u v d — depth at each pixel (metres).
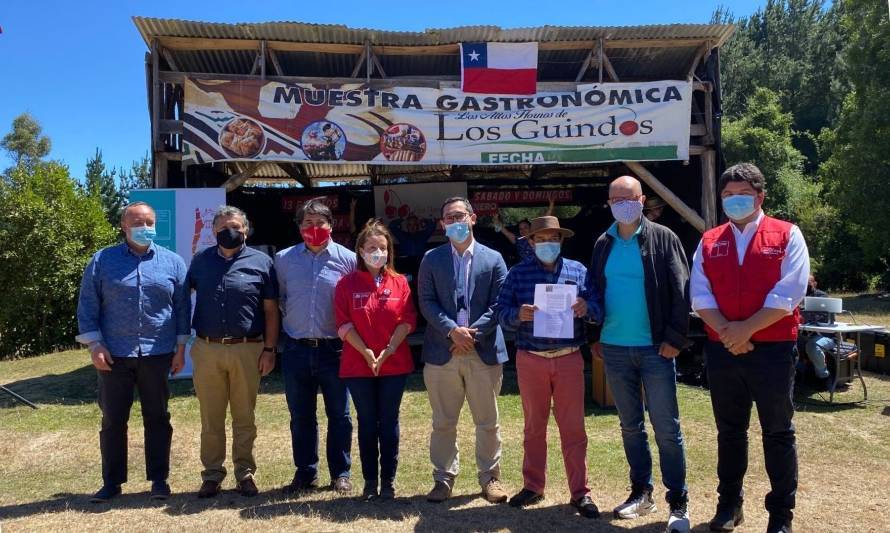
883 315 15.27
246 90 8.73
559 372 4.05
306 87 8.84
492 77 9.01
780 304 3.35
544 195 14.34
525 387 4.15
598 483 4.74
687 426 6.30
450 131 9.02
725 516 3.79
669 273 3.79
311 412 4.59
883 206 20.66
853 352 7.63
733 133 28.52
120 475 4.52
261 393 8.01
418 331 10.73
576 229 14.13
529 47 9.04
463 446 5.75
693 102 10.03
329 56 9.33
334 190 14.12
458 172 13.84
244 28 8.54
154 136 8.75
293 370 4.51
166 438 4.54
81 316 4.32
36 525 3.96
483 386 4.32
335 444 4.57
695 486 4.65
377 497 4.35
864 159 20.86
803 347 8.00
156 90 8.68
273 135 8.76
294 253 4.60
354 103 8.92
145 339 4.38
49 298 15.23
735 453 3.75
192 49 8.95
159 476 4.50
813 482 4.70
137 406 7.27
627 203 3.77
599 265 4.00
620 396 3.97
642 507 4.03
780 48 39.88
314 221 4.49
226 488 4.67
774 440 3.55
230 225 4.39
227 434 6.24
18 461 5.52
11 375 10.21
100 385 4.48
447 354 4.30
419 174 13.97
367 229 4.36
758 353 3.51
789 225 3.54
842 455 5.37
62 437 6.27
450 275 4.29
